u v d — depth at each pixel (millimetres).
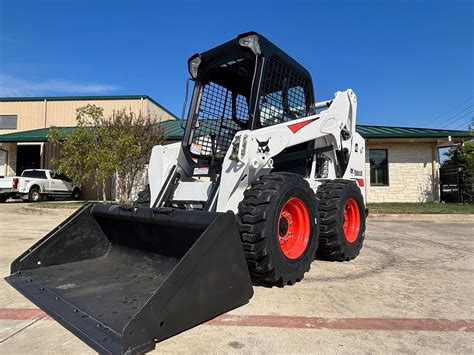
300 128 4211
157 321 2086
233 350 2219
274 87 4059
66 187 19156
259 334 2451
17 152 22781
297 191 3523
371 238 6930
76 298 2725
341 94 5102
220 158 4406
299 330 2525
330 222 4355
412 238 6941
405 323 2680
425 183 15703
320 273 4098
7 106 24172
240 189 3438
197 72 4289
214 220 2504
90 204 3852
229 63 4172
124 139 13102
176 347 2250
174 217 2889
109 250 3822
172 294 2184
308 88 4719
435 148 15656
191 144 4195
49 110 23875
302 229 3678
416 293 3402
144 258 3453
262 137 3613
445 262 4770
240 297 2609
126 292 2830
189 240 2988
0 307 2959
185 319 2244
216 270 2455
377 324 2652
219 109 4461
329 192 4480
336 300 3160
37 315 2787
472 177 14859
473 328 2602
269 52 3898
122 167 13781
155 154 4117
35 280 3135
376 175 15938
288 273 3359
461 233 7688
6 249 5492
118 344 1967
